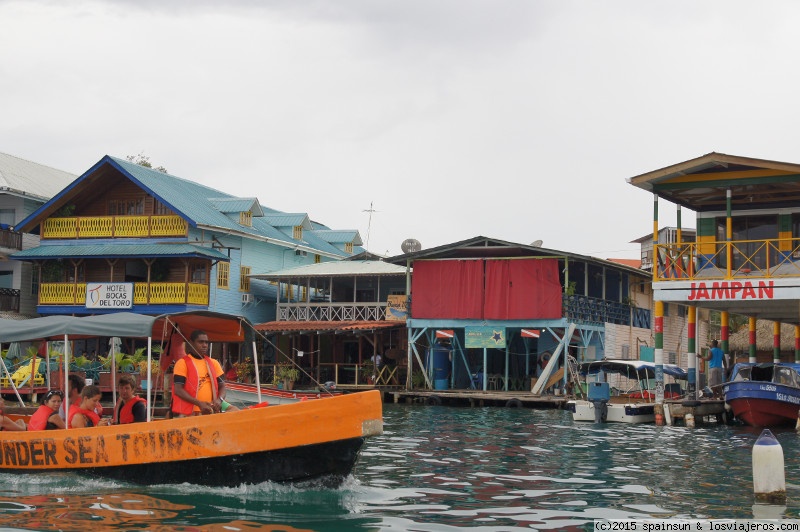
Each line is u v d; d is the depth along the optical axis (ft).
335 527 31.83
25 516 33.14
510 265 115.96
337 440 36.40
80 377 45.39
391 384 122.83
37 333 43.27
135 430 38.70
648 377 101.04
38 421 42.63
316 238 169.07
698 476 45.75
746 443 62.75
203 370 40.11
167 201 120.26
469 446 59.41
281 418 36.81
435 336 121.39
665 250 83.25
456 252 118.52
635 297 138.31
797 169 77.05
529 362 126.11
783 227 89.04
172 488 38.29
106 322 42.57
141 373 90.94
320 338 136.46
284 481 37.73
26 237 129.90
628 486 42.27
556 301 113.09
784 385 74.18
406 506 36.14
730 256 79.30
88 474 39.70
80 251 120.57
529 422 81.41
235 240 133.59
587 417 82.64
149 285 118.01
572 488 41.57
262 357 127.65
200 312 42.88
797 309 93.25
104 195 127.24
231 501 35.91
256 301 138.51
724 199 89.81
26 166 138.62
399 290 140.36
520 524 33.17
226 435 37.19
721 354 89.35
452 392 110.83
